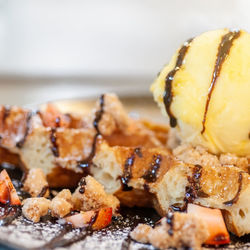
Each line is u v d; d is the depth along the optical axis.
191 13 0.92
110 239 0.26
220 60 0.28
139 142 0.31
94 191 0.28
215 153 0.29
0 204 0.28
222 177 0.27
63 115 0.32
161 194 0.28
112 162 0.29
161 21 0.93
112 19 0.94
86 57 0.83
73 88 0.65
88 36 0.91
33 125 0.30
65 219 0.27
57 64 0.78
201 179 0.27
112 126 0.31
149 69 0.81
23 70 0.73
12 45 0.85
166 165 0.28
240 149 0.29
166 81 0.29
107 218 0.27
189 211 0.27
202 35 0.29
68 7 0.94
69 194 0.28
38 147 0.30
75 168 0.30
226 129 0.28
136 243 0.26
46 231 0.26
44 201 0.27
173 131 0.31
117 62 0.83
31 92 0.61
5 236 0.25
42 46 0.85
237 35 0.29
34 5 0.93
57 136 0.30
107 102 0.32
